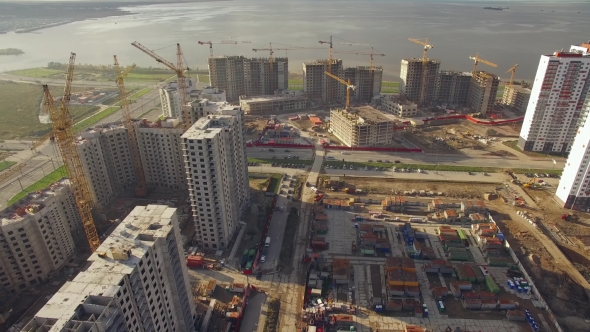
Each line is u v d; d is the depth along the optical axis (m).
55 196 198.25
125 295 113.56
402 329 166.38
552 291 184.00
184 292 152.50
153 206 148.62
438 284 190.62
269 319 171.88
